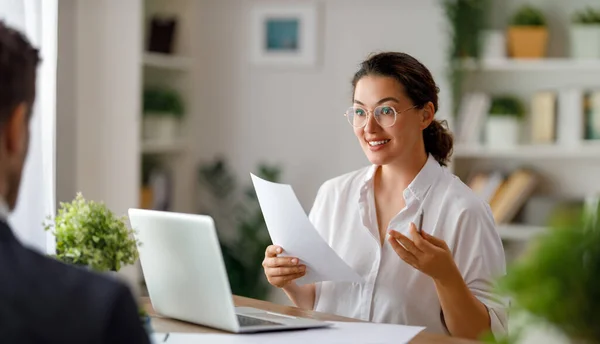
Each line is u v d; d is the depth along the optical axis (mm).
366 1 4391
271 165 4617
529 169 4227
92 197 3963
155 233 1865
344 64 4445
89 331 1046
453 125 4113
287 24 4539
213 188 4719
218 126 4699
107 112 3953
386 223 2346
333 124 4492
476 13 4078
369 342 1734
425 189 2303
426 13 4277
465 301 2027
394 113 2211
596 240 1068
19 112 1208
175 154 4652
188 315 1887
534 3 4180
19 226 2834
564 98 4027
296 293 2387
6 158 1204
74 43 3916
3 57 1184
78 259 1725
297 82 4551
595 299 1056
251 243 4527
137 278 4078
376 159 2242
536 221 4035
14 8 2799
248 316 1955
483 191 4125
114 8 3928
